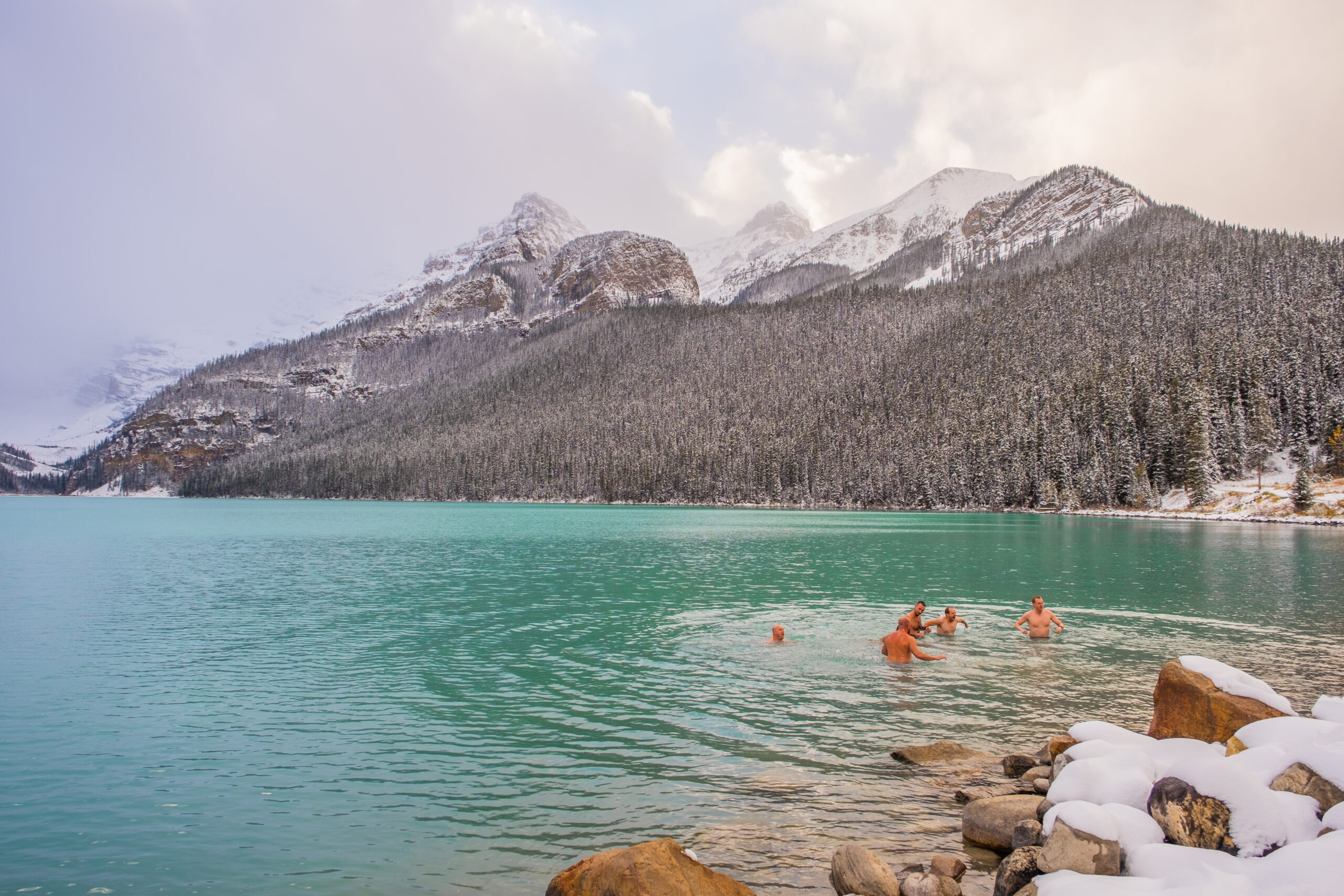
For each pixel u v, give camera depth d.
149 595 34.22
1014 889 7.89
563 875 7.83
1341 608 29.42
